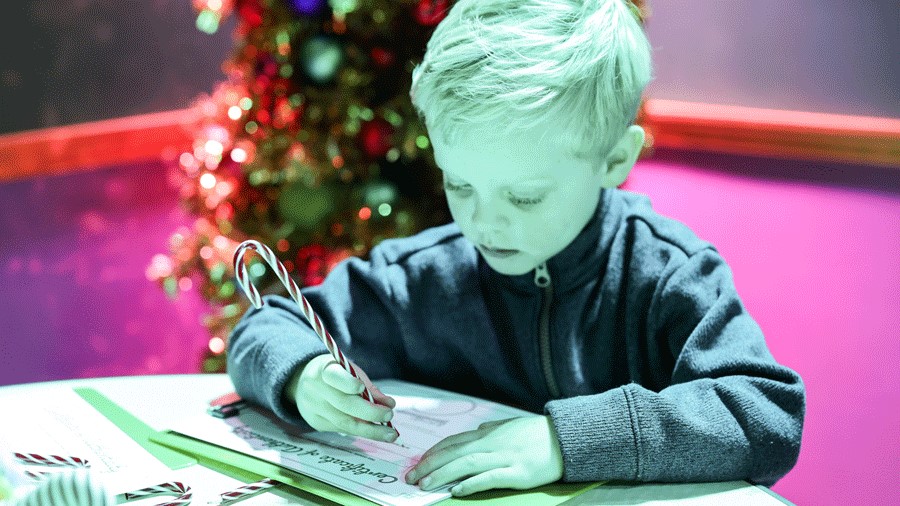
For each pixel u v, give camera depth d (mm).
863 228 2762
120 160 3320
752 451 768
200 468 771
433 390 972
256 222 1983
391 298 1047
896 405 2006
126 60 3303
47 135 3104
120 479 735
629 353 985
